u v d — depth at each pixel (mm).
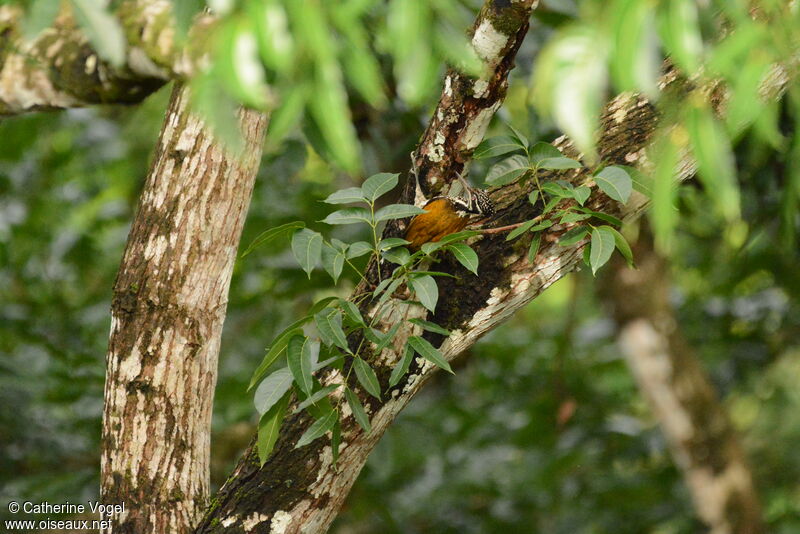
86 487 13570
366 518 14461
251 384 12359
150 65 12242
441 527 15297
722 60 11750
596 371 16688
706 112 11781
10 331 13766
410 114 13531
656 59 11719
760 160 13266
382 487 14789
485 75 12305
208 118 11742
